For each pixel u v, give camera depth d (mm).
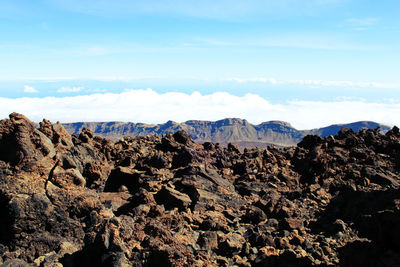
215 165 38469
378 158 38250
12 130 21172
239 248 18906
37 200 18203
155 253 16281
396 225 14281
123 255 15547
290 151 43562
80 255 16688
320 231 21391
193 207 25172
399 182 30203
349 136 43312
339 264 16266
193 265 16234
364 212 21641
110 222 17078
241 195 29875
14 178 19094
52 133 29016
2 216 17562
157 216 21578
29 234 17641
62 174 21219
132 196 25625
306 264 16688
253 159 38344
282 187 31953
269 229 21656
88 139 37188
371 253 15047
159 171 33719
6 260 15578
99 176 28672
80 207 20344
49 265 15883
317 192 28969
